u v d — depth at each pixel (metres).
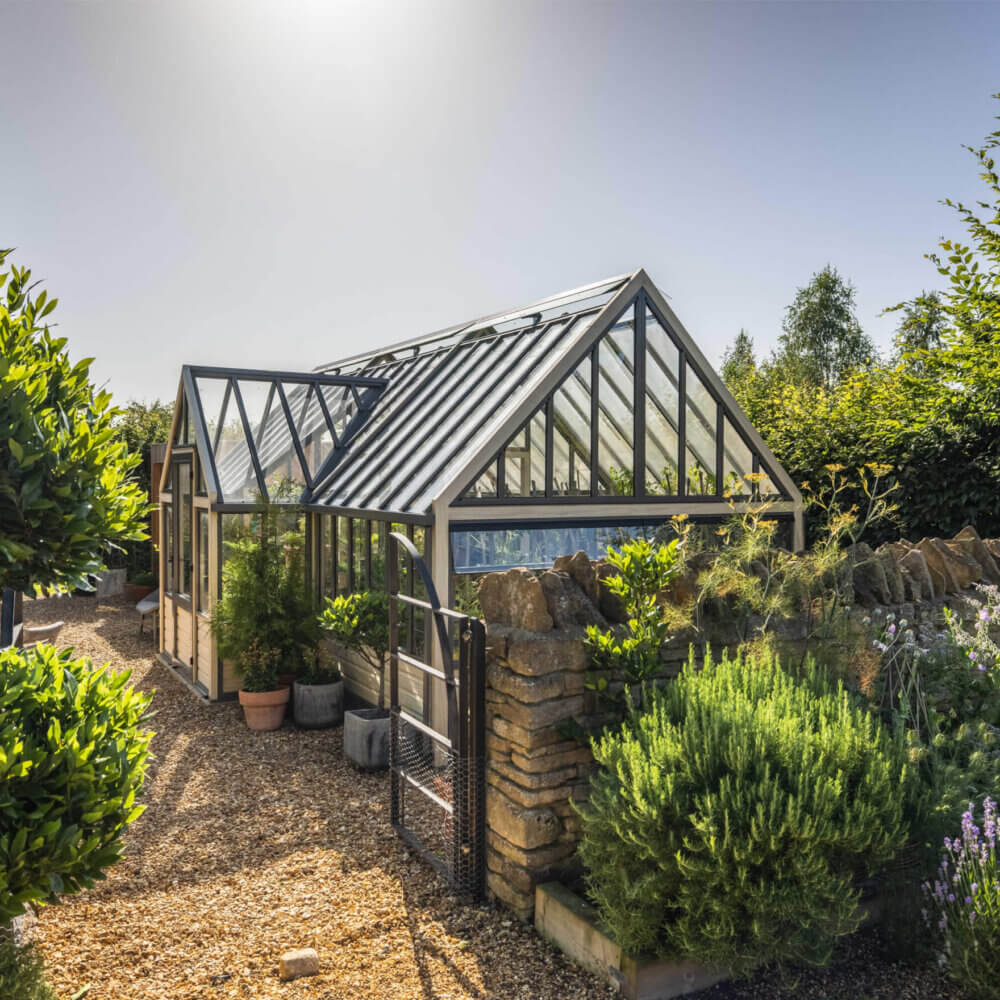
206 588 12.11
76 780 3.16
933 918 4.12
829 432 11.72
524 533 9.44
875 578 6.12
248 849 6.43
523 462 9.48
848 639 5.36
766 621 5.47
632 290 10.13
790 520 11.20
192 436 12.48
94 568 3.77
